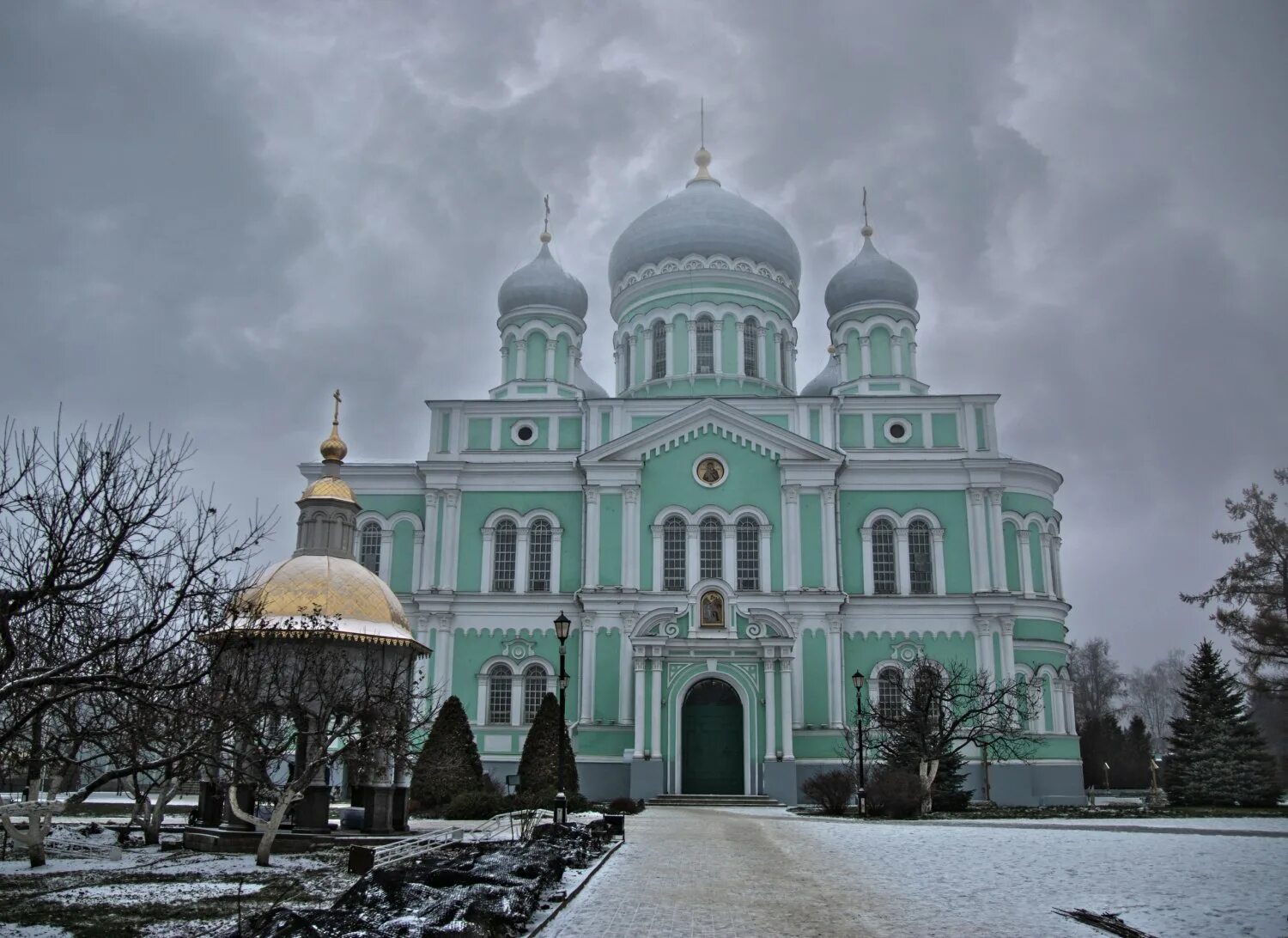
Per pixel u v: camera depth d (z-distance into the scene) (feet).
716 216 218.18
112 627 71.36
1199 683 178.91
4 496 62.28
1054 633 191.01
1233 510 167.84
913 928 52.95
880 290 212.43
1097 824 116.06
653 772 162.91
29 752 78.43
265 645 97.66
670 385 210.59
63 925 57.21
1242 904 57.57
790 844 93.66
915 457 193.77
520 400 201.87
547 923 54.08
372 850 77.82
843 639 185.06
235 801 98.89
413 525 199.00
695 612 170.81
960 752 177.88
